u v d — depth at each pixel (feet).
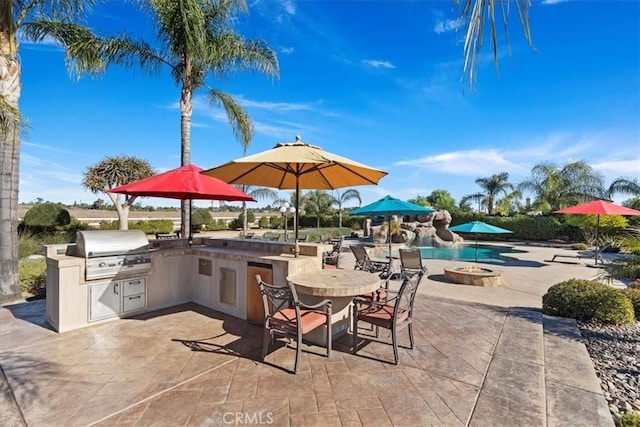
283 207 48.85
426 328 15.53
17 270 20.47
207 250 18.44
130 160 51.80
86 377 10.69
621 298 17.48
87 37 25.85
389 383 10.49
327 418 8.71
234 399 9.54
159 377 10.74
